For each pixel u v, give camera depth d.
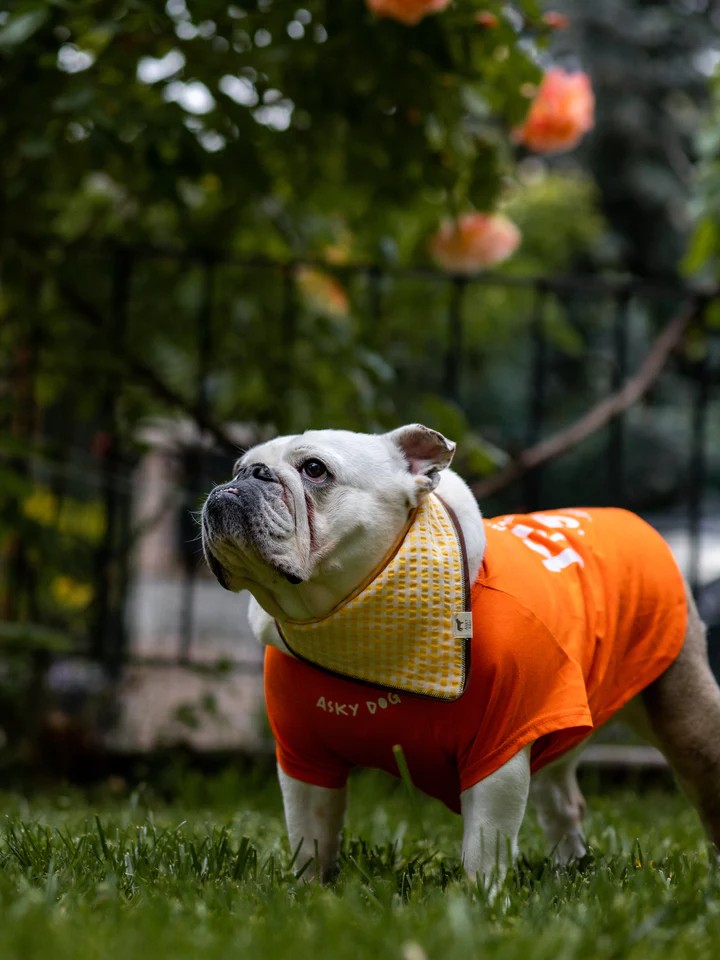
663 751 3.37
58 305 5.73
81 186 5.77
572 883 2.80
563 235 12.73
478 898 2.53
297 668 2.95
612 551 3.22
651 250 17.44
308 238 5.70
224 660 5.85
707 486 16.03
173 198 4.96
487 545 2.99
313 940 2.12
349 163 5.27
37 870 2.79
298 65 4.87
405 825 3.95
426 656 2.76
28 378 5.78
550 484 14.21
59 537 5.69
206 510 2.71
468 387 13.17
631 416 15.27
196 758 5.69
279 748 3.09
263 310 6.00
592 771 5.81
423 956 2.02
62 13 4.56
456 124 4.88
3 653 5.66
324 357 5.78
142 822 3.91
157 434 6.39
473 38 4.61
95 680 5.90
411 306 6.55
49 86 4.71
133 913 2.34
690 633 3.35
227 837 3.23
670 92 17.05
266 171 5.11
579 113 5.34
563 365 14.43
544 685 2.79
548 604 2.88
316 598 2.80
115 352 5.66
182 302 6.12
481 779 2.77
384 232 5.75
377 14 4.46
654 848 3.62
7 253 5.47
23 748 5.50
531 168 16.92
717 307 6.21
